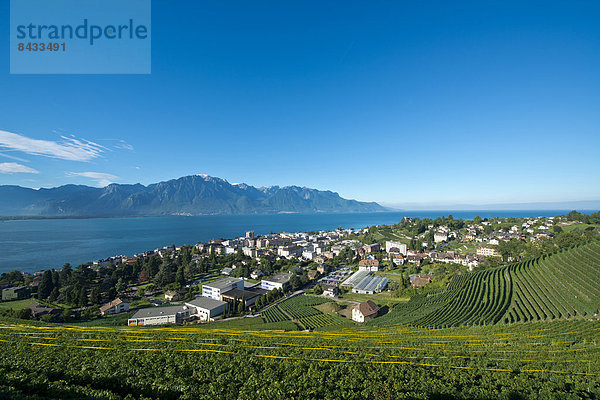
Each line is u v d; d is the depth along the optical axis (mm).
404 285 104875
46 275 97000
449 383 30719
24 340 41031
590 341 43250
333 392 27500
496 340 48156
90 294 98875
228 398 25281
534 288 76000
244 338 50156
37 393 21391
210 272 139625
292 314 85250
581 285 68125
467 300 75750
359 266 144750
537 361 36375
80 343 41031
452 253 148000
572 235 114500
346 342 48344
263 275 133125
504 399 27234
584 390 28438
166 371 30156
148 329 61812
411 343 47875
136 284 117188
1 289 99438
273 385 27594
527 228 195750
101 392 22516
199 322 79438
